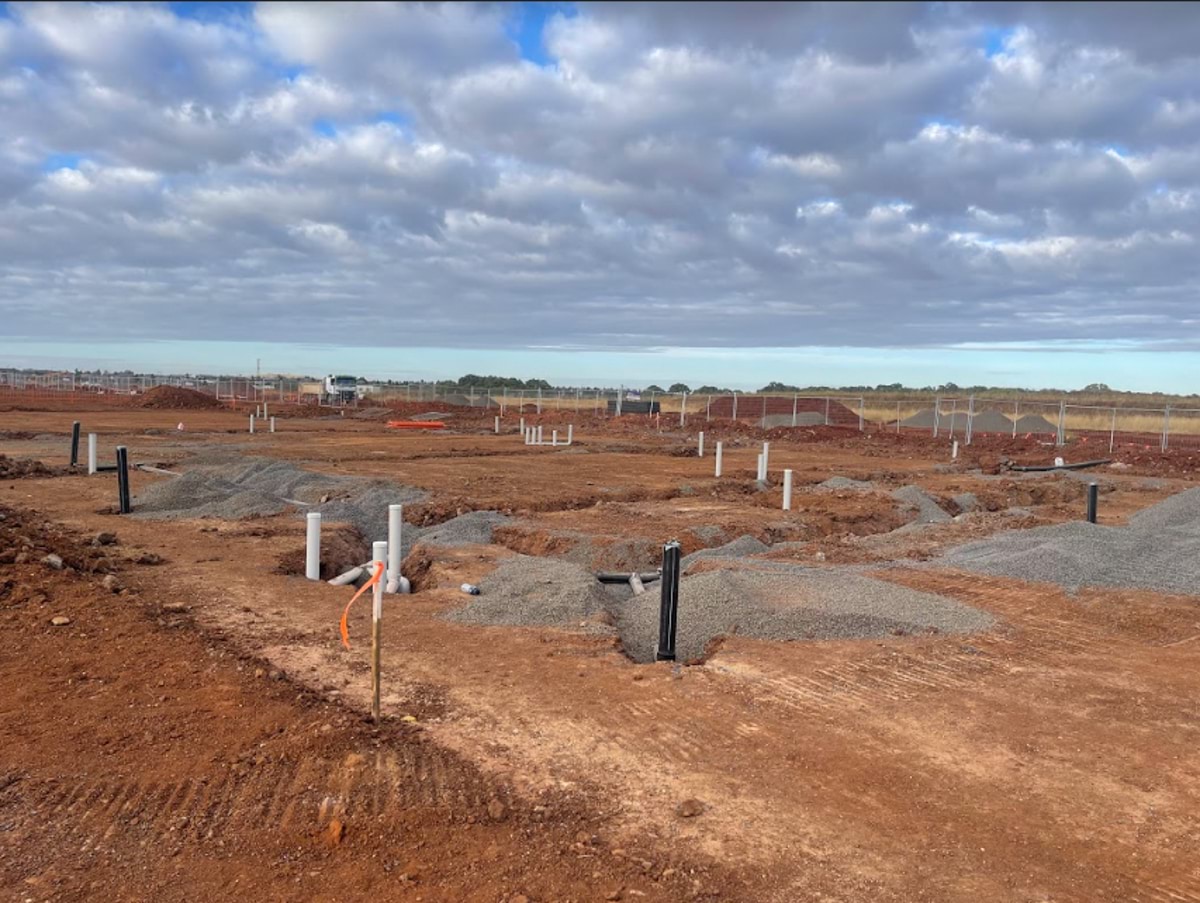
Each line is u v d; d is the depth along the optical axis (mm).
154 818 4430
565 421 52406
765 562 11188
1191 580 10305
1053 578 10406
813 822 4527
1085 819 4633
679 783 4953
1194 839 4438
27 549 9383
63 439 30578
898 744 5605
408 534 14117
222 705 5871
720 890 3861
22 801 4590
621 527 14414
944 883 3967
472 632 8039
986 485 22547
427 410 62188
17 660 6711
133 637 7312
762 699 6387
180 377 84500
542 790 4816
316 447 29766
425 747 5320
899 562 11648
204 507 14961
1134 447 35469
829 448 36312
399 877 3918
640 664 7328
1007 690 6715
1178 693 6711
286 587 9625
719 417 54625
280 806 4543
